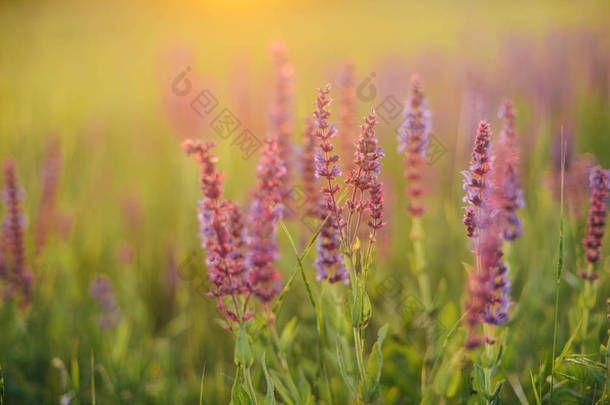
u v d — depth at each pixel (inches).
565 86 95.8
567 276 60.9
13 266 65.2
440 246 70.6
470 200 54.9
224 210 55.2
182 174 70.6
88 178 87.2
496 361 55.7
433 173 72.2
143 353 66.0
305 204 60.2
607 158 77.9
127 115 120.4
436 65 121.0
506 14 230.2
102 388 64.5
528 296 63.0
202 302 66.1
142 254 75.4
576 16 192.1
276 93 65.7
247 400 54.2
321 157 55.2
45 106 109.0
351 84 62.6
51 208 70.1
